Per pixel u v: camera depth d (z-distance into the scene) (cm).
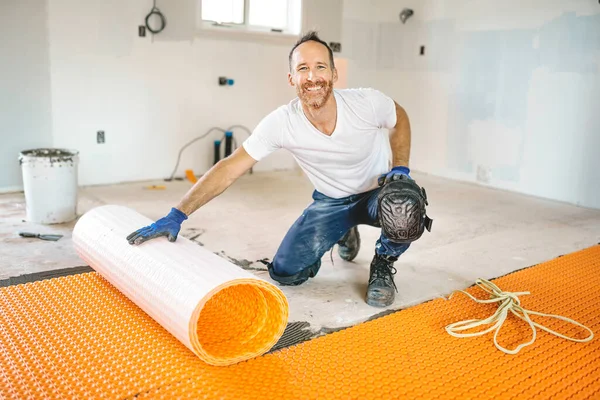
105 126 441
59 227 318
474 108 499
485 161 496
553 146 444
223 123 504
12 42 386
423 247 301
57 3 399
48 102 410
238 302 196
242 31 492
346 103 203
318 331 195
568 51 425
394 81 570
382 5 566
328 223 226
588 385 163
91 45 420
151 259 183
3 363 162
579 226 362
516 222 366
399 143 222
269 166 542
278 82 528
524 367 171
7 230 305
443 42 516
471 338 189
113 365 164
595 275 257
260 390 155
